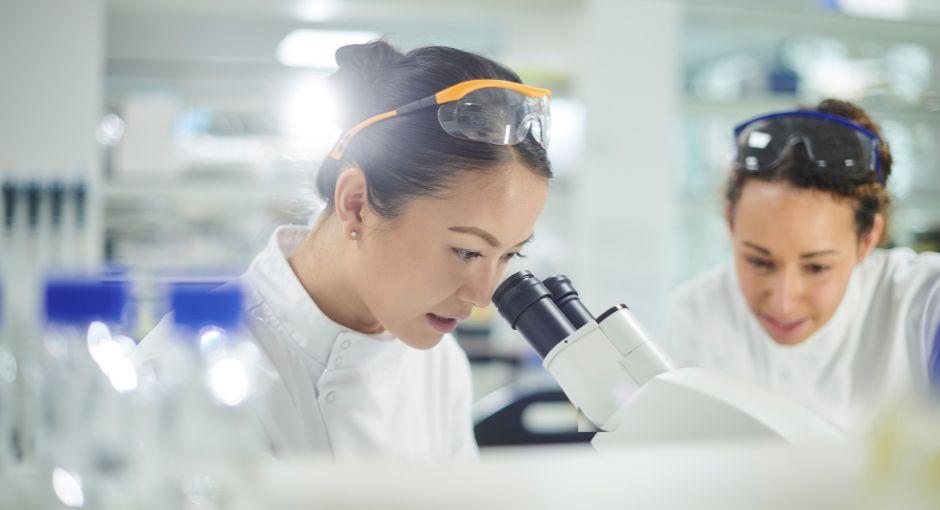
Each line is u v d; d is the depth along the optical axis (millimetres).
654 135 4012
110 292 753
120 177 3564
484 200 1174
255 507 621
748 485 651
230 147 3686
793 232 1583
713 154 4141
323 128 1415
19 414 772
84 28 3381
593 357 1121
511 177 1185
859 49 4457
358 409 1410
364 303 1383
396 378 1490
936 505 663
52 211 3277
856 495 663
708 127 4145
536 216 1238
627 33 3973
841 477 667
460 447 1621
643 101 4000
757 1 3975
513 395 2225
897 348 1737
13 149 3340
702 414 942
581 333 1140
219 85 3814
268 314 1398
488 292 1235
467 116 1168
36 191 3260
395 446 1436
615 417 1058
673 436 959
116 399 785
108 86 3785
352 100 1307
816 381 1786
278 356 1387
